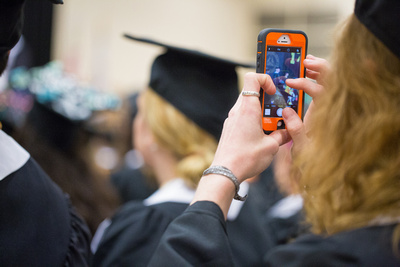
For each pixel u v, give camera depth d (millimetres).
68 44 5258
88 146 1914
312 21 8094
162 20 6664
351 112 785
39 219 927
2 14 854
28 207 915
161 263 758
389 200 723
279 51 957
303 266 756
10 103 1891
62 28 5133
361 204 748
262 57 945
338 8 7883
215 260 754
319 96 895
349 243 728
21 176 937
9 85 1997
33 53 4750
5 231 865
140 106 1674
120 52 6062
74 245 991
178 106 1572
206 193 817
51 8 4832
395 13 731
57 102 1857
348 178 757
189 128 1554
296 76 966
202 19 7285
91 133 1917
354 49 790
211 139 1585
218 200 812
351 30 802
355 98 783
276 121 930
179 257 752
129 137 3439
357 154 755
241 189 1709
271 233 2117
